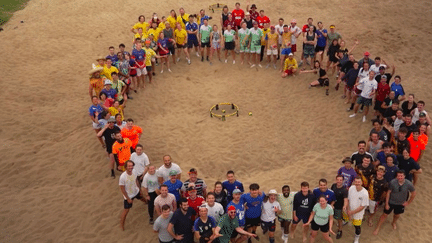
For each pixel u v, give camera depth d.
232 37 16.92
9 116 13.77
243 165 11.80
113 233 9.25
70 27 20.50
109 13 22.16
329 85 15.48
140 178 9.93
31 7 23.06
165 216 7.81
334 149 12.27
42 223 9.55
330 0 22.91
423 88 15.09
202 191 8.77
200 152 12.33
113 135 10.67
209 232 7.79
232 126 13.53
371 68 13.45
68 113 14.18
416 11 20.86
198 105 14.77
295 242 8.88
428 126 11.16
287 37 16.16
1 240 9.04
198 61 17.61
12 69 16.75
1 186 10.89
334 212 8.80
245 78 16.36
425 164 11.48
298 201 8.38
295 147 12.48
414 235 9.08
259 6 22.78
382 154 9.76
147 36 16.42
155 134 13.15
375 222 9.44
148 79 16.34
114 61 14.30
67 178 11.22
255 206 8.18
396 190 8.66
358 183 8.35
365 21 20.30
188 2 23.64
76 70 16.91
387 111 11.78
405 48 17.88
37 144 12.57
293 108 14.38
